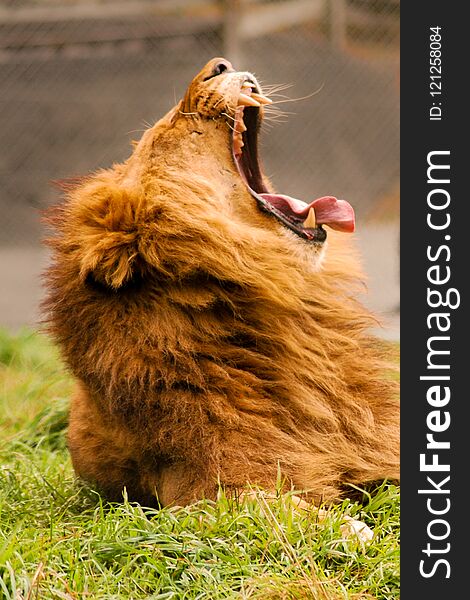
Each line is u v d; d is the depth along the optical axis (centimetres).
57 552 1427
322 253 1769
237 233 1672
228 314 1694
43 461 2122
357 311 1836
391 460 1742
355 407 1745
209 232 1644
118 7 6378
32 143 6994
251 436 1617
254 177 1884
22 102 6906
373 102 7600
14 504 1822
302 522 1463
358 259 1891
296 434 1670
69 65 6775
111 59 6781
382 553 1434
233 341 1703
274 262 1692
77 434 1870
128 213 1656
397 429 1794
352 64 7525
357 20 7556
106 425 1727
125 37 6556
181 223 1647
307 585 1308
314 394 1711
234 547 1407
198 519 1498
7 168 6938
